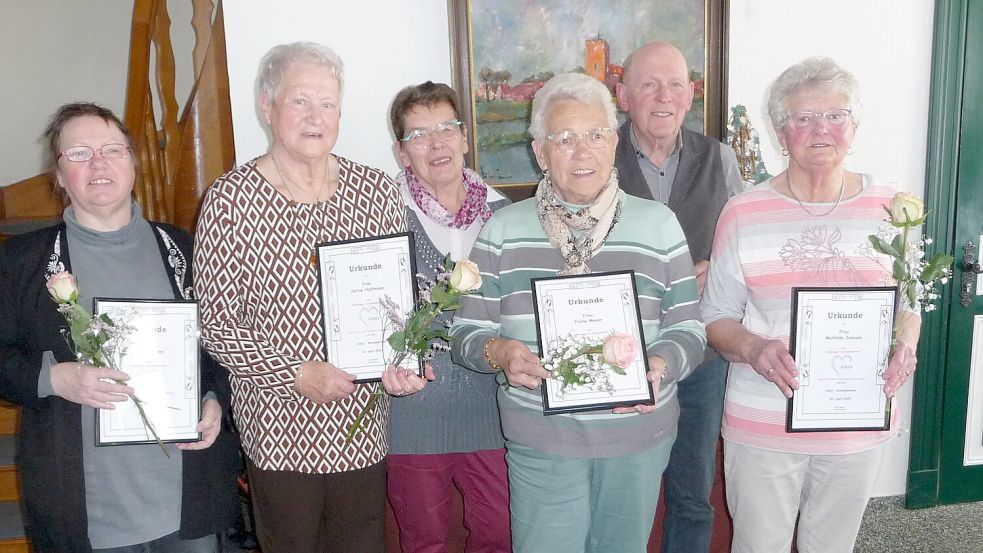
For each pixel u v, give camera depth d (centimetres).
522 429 158
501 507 207
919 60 283
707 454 218
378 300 158
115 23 415
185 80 394
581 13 257
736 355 167
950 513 303
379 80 259
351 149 262
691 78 265
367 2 254
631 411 153
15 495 268
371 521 174
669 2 260
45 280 151
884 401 158
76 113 152
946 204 289
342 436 165
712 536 252
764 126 280
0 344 152
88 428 152
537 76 258
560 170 151
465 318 167
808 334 157
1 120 403
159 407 152
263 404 162
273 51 160
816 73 158
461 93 254
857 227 162
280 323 158
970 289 294
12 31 400
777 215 167
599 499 161
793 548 253
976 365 301
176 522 159
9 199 381
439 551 208
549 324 150
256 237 156
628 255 155
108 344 147
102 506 153
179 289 162
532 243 158
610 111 153
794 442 163
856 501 168
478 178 215
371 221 167
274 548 169
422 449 198
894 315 156
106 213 154
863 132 285
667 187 220
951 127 285
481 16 253
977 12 278
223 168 252
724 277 175
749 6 270
